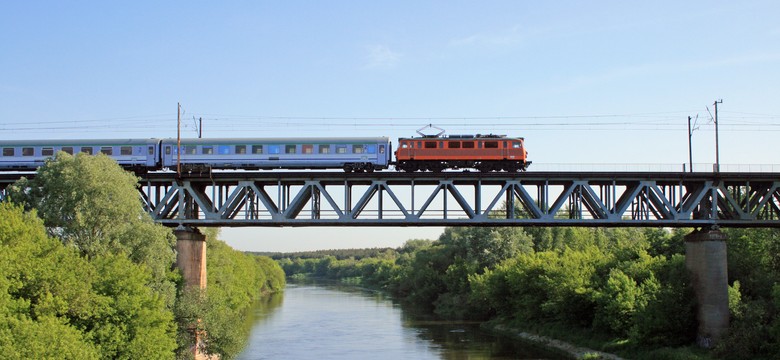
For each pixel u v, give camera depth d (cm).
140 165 7056
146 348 4675
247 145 7050
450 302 13650
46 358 3612
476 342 9131
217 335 6069
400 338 9581
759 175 6488
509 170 7250
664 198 6469
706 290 6612
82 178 5600
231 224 6475
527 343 8988
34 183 5897
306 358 7894
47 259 4456
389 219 6369
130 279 4912
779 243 7844
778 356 5681
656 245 9800
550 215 6359
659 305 6900
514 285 10262
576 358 7662
